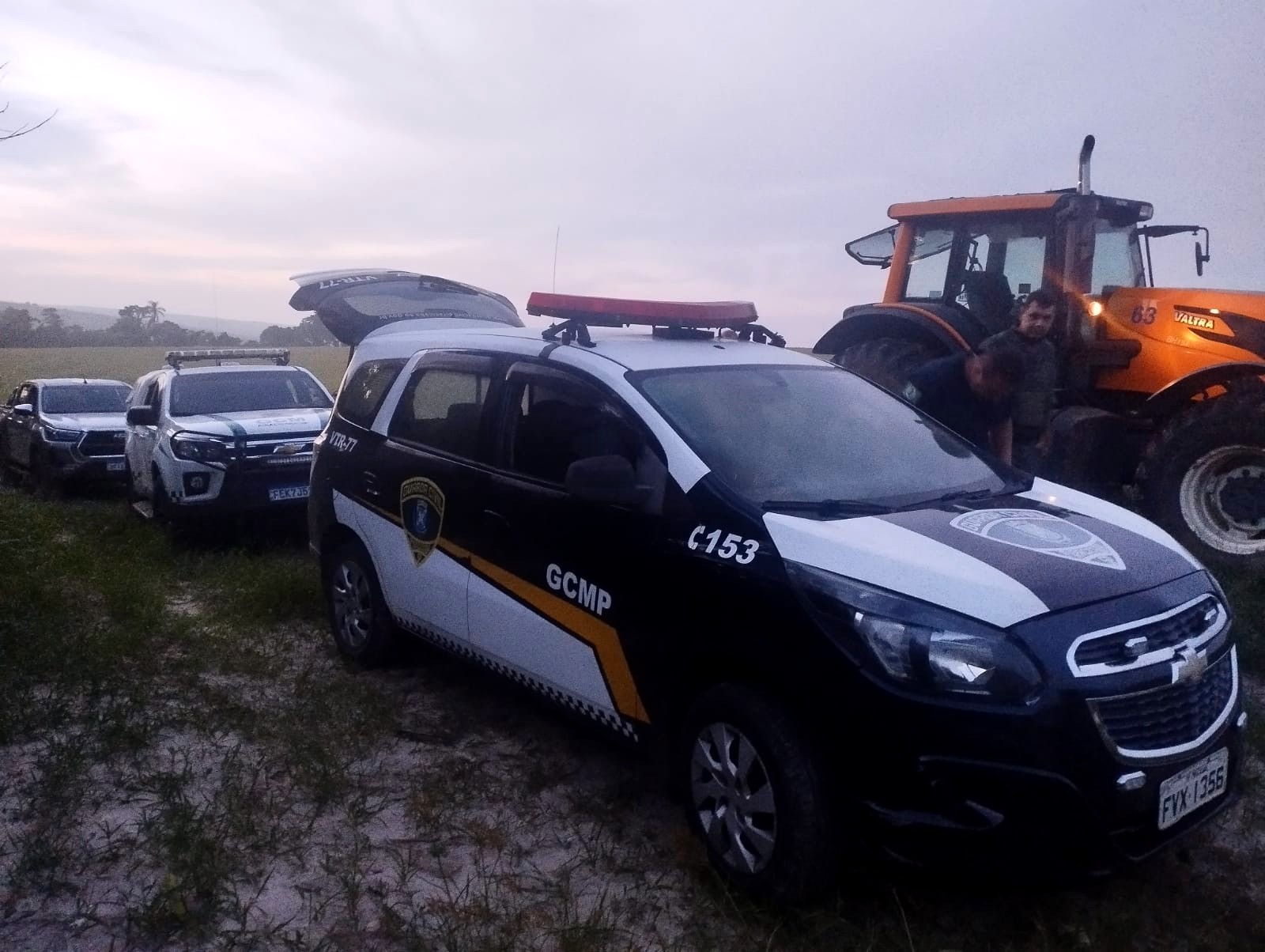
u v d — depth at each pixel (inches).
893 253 390.3
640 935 140.9
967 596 129.8
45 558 301.1
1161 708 131.6
